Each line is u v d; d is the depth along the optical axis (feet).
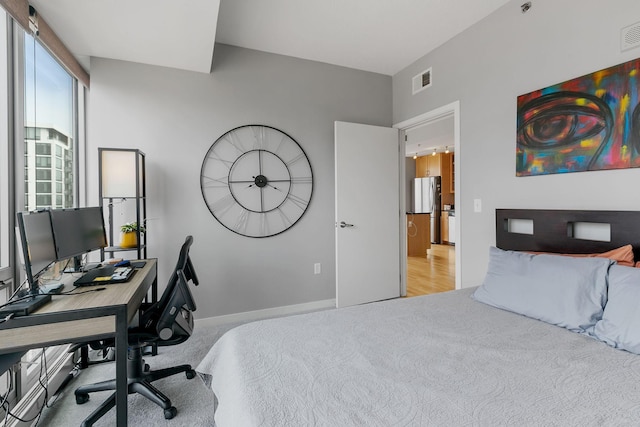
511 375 3.35
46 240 5.18
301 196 10.53
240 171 9.71
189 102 9.11
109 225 8.45
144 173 8.49
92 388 5.78
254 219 9.91
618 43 5.55
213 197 9.39
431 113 10.01
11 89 5.35
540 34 6.81
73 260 6.97
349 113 11.27
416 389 3.10
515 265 5.72
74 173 8.32
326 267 10.97
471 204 8.48
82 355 7.00
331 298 11.07
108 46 7.69
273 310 10.20
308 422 2.64
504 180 7.61
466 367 3.53
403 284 12.05
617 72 5.53
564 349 3.95
